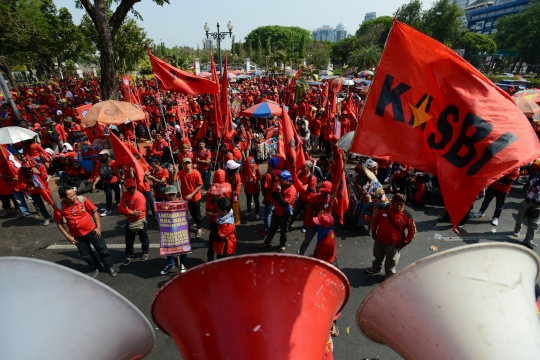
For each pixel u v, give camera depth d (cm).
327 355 330
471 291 188
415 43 342
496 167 279
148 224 781
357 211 732
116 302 188
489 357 181
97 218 554
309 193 734
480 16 11325
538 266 212
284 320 179
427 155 338
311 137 1491
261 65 7938
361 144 370
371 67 4862
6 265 166
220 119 978
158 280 570
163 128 1811
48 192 778
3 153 781
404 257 653
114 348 195
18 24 2791
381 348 437
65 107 1802
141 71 4500
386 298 205
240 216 804
